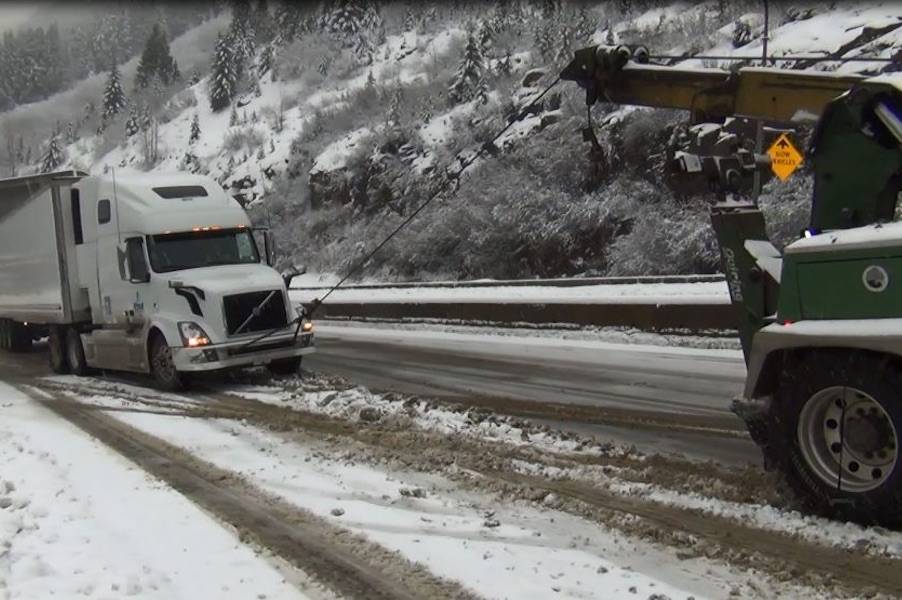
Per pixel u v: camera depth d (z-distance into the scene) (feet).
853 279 17.61
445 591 16.03
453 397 37.68
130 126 279.08
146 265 45.52
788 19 89.76
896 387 17.07
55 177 53.83
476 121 123.75
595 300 55.21
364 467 25.66
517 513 20.63
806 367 18.58
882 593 15.17
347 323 81.10
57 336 55.31
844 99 18.98
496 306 63.16
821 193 19.83
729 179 22.15
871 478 17.90
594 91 26.78
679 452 25.80
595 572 16.62
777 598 15.20
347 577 16.92
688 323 49.32
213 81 261.44
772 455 20.10
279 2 303.07
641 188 82.12
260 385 43.83
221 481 24.72
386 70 192.13
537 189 91.91
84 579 16.94
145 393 43.80
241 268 46.21
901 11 77.77
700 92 24.58
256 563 17.84
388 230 115.85
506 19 167.32
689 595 15.42
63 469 26.96
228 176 185.88
